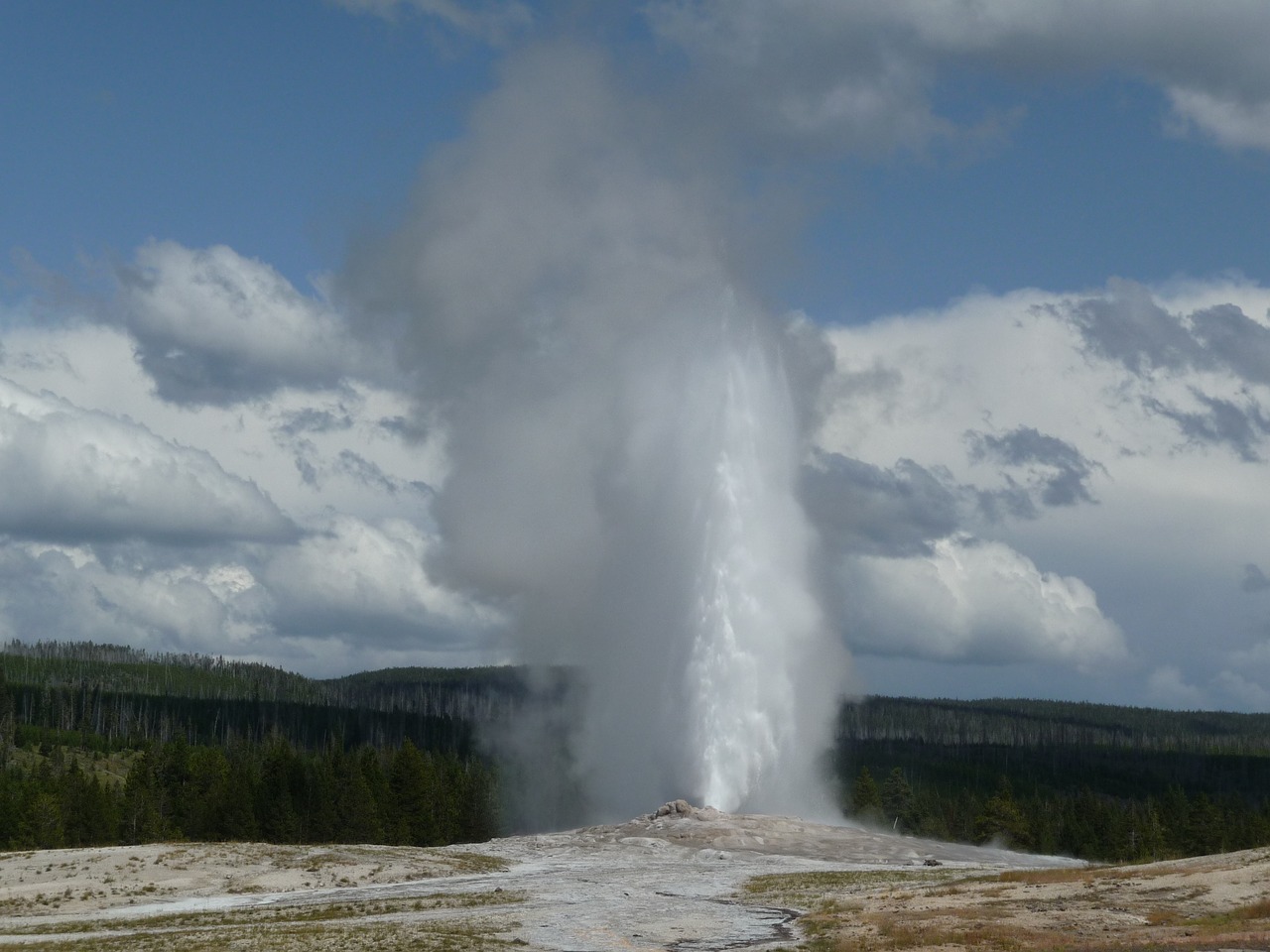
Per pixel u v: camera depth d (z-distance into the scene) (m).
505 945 55.78
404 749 148.12
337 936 58.91
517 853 96.50
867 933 55.91
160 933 62.28
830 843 99.75
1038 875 72.62
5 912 72.81
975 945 51.31
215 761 151.38
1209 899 60.19
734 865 88.69
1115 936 51.97
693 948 55.44
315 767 145.75
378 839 138.38
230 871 83.44
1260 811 181.12
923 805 169.62
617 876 82.50
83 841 135.38
